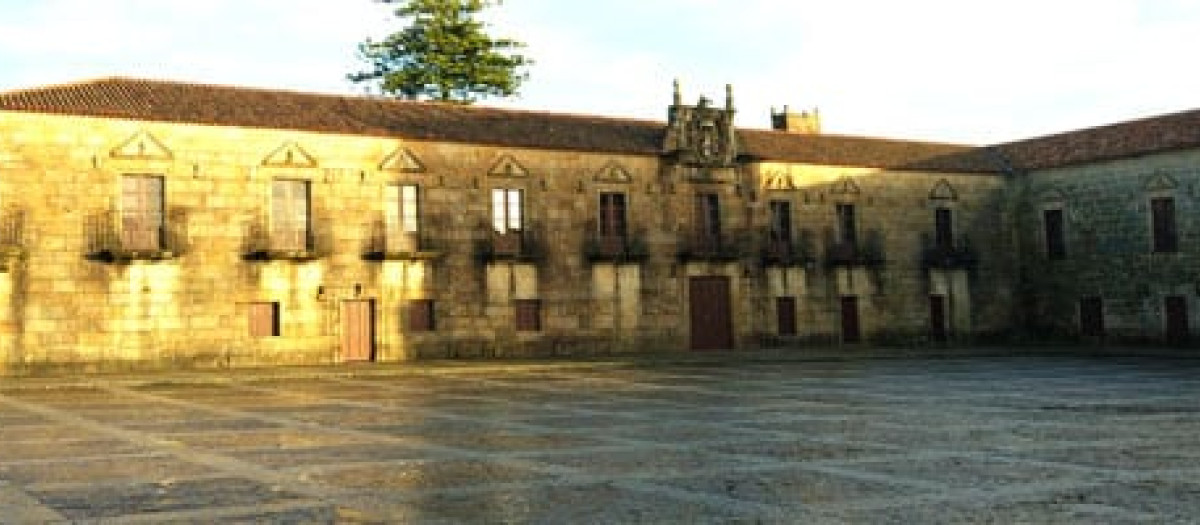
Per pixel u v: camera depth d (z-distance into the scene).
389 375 30.89
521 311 38.53
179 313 32.62
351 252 35.50
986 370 31.70
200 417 19.55
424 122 38.19
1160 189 42.03
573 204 39.69
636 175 41.06
